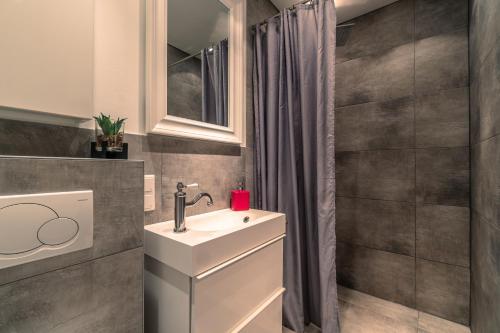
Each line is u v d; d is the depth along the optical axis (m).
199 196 0.96
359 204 1.83
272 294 1.07
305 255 1.47
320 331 1.38
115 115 0.86
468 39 1.42
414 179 1.61
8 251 0.46
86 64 0.71
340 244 1.92
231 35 1.34
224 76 1.32
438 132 1.52
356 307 1.64
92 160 0.58
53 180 0.52
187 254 0.69
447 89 1.49
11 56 0.57
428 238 1.56
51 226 0.51
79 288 0.56
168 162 1.03
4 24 0.56
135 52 0.92
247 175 1.51
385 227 1.72
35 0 0.61
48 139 0.69
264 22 1.51
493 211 0.99
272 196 1.48
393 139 1.68
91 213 0.58
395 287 1.68
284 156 1.47
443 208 1.51
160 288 0.81
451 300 1.49
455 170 1.47
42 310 0.51
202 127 1.18
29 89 0.60
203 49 1.20
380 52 1.73
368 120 1.78
